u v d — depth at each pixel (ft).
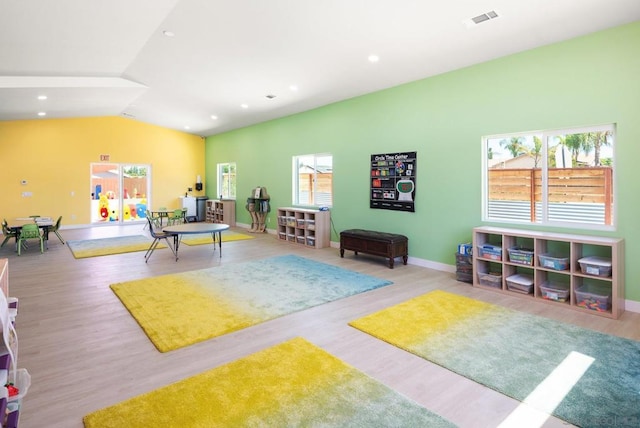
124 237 28.04
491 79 15.42
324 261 19.81
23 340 9.96
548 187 14.30
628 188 12.05
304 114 26.11
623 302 12.16
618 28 12.07
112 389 7.60
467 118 16.34
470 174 16.35
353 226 22.47
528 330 10.48
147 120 34.71
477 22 12.53
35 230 21.84
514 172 15.42
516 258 13.69
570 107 13.20
